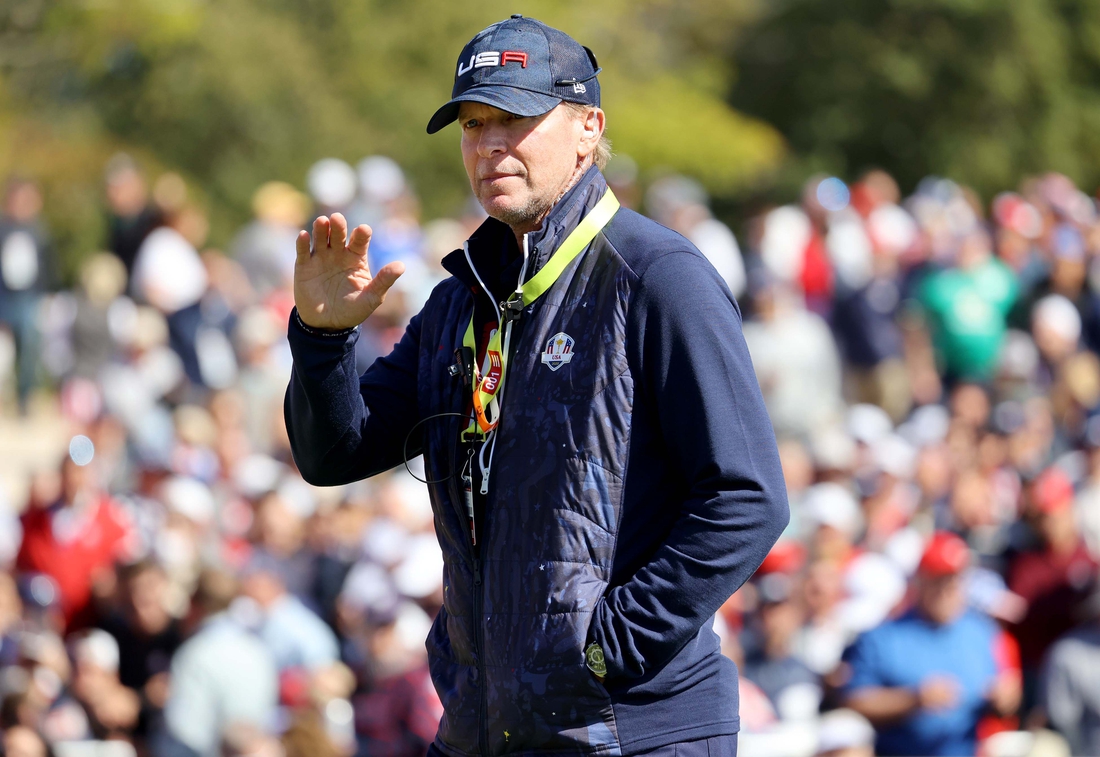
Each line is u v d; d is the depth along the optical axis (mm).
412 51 86875
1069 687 21812
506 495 9516
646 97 106125
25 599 25172
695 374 9305
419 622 21625
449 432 9992
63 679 21516
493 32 9805
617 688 9359
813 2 121125
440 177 84812
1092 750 21672
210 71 78438
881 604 23828
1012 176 116625
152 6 74062
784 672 21234
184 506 23484
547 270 9703
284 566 24984
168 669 21578
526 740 9398
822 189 41750
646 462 9500
